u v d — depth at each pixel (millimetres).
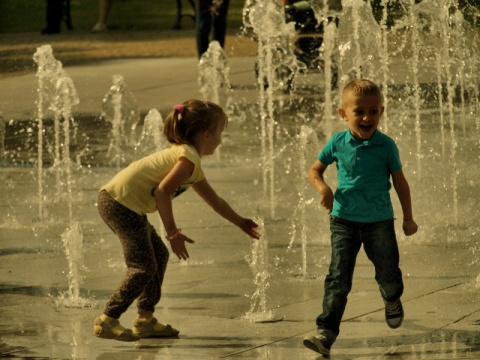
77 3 79062
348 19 29125
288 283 14469
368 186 11188
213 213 19984
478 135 28750
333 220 11320
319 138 29062
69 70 45969
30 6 79625
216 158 26766
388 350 11102
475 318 12352
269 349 11258
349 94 11242
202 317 12672
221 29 40719
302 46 38312
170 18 69438
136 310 13102
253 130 31203
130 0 78812
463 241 16938
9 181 24250
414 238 17172
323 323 11023
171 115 11547
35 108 36250
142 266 11461
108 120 33375
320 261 15898
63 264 16031
